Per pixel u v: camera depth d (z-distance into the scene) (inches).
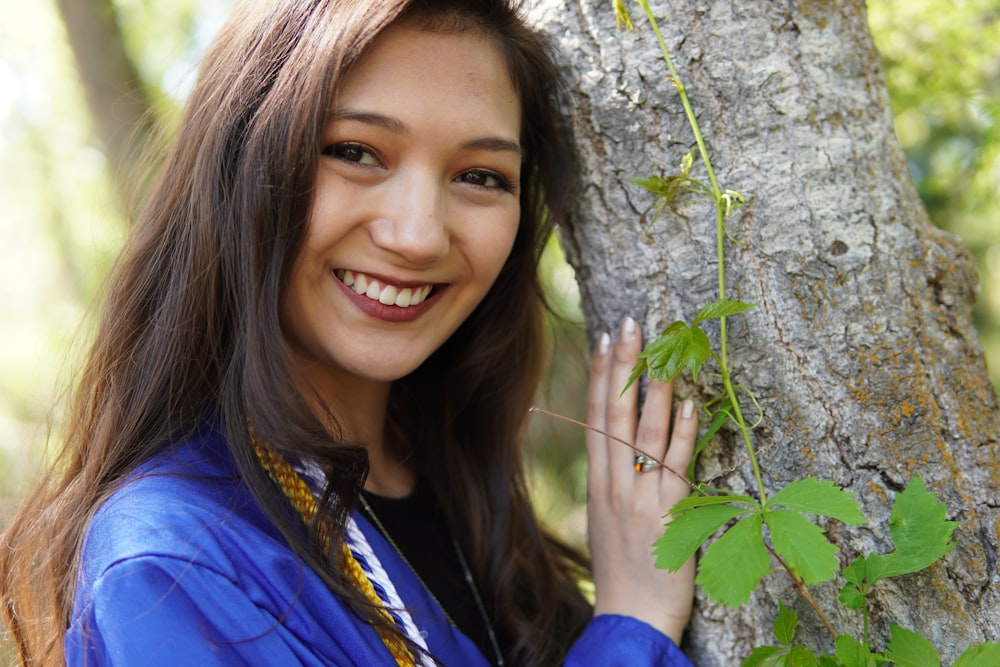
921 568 43.1
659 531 54.7
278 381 48.6
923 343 50.0
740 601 38.6
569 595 70.7
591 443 57.8
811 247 50.1
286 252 48.5
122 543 43.1
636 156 53.4
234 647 42.8
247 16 51.8
